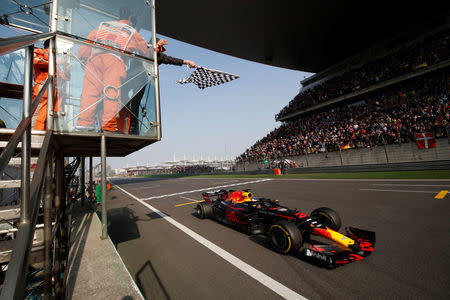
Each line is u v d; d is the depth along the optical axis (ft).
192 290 9.34
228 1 61.46
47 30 12.22
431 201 19.95
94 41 10.71
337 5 63.36
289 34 77.66
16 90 10.02
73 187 34.99
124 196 46.06
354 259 9.83
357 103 80.94
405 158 49.47
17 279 3.32
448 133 43.24
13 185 7.15
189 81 18.43
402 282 8.75
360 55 91.25
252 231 14.38
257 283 9.49
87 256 10.19
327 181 40.75
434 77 60.03
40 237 10.53
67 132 9.46
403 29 74.95
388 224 15.19
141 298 6.98
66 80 9.68
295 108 100.78
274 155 80.69
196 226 18.70
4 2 11.09
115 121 11.37
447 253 10.53
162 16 67.05
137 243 15.52
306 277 9.69
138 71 12.28
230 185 48.80
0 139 8.17
